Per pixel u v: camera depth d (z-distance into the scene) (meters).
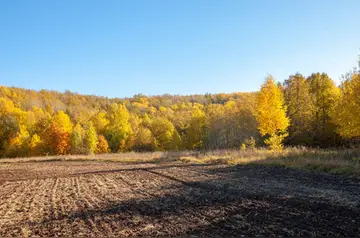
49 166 30.98
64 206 10.83
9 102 81.19
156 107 145.75
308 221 7.36
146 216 8.66
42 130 64.19
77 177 20.34
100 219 8.63
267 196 10.56
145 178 17.92
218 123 53.94
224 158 26.12
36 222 8.72
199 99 164.75
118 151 62.50
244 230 6.88
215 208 9.17
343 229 6.64
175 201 10.57
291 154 22.39
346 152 21.16
